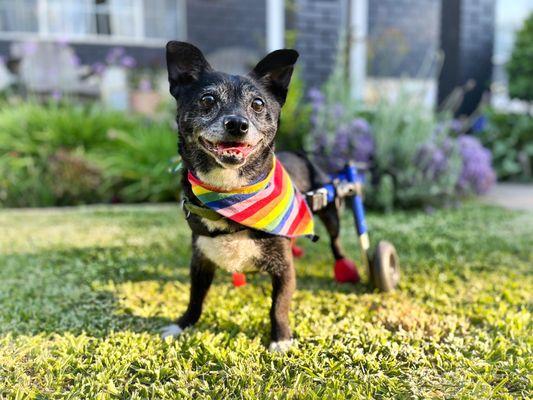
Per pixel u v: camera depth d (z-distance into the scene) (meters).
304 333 0.55
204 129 0.48
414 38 2.71
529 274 0.76
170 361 0.49
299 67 1.75
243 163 0.47
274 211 0.51
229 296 0.67
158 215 1.25
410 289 0.70
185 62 0.54
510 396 0.43
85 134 1.58
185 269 0.79
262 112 0.51
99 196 1.52
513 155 2.00
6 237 1.00
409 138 1.31
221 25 2.14
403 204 1.33
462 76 2.06
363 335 0.54
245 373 0.47
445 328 0.57
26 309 0.62
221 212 0.50
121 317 0.61
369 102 1.69
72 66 1.96
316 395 0.43
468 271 0.77
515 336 0.55
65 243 0.95
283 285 0.54
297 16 1.82
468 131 2.12
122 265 0.80
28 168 1.48
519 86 2.10
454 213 1.27
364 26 2.13
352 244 0.95
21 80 1.97
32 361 0.49
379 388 0.45
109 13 2.20
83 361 0.50
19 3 2.12
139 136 1.63
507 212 1.28
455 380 0.46
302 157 0.68
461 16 2.02
